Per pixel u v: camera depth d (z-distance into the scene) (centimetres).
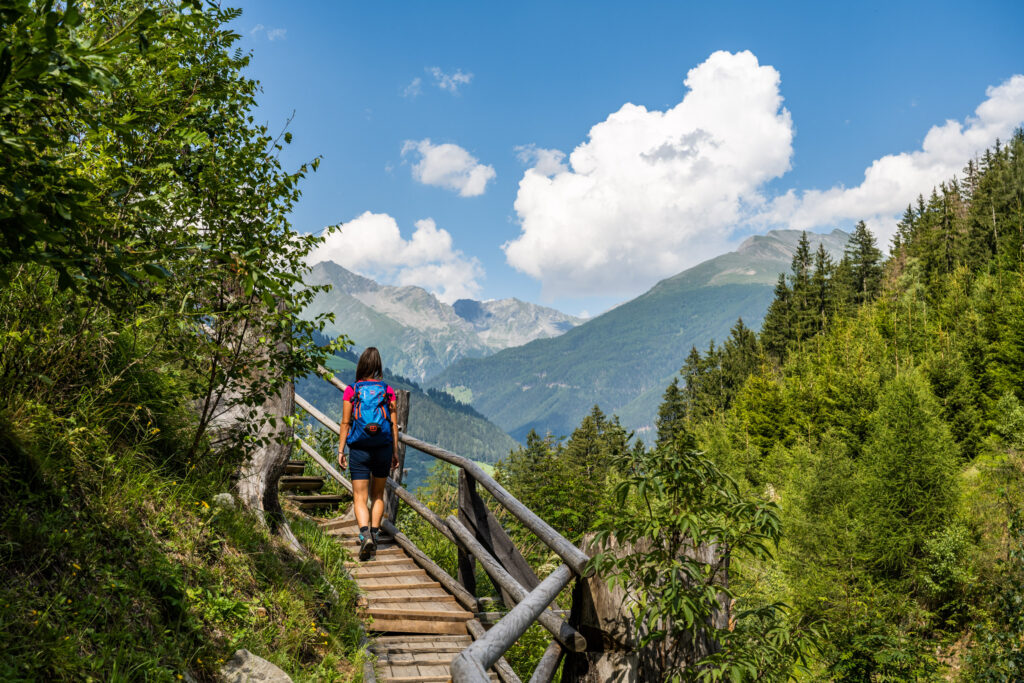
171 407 476
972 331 5716
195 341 436
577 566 314
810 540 3534
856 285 11525
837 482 4012
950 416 4978
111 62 187
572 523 1459
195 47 389
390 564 651
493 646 195
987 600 2031
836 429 5634
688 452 319
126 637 285
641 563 309
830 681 1683
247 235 432
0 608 242
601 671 322
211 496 477
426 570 629
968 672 1927
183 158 404
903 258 10819
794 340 11000
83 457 355
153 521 388
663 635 302
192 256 372
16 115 212
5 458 304
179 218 394
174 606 341
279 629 407
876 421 4675
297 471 881
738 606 347
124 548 341
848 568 3381
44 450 333
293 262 468
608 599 326
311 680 383
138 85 284
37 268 342
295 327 473
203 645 334
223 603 376
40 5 185
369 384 594
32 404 338
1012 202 9338
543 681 297
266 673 348
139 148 329
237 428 514
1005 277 7281
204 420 479
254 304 445
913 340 7325
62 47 179
